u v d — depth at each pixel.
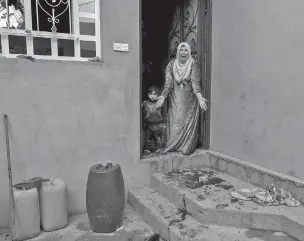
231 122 3.85
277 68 3.15
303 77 2.88
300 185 2.91
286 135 3.10
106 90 3.53
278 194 3.05
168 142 4.18
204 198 3.11
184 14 4.45
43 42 3.24
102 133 3.57
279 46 3.11
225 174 3.87
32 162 3.24
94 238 3.01
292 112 3.01
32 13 3.15
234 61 3.73
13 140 3.13
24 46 3.17
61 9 3.28
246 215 2.82
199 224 2.93
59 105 3.31
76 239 2.99
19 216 2.89
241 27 3.59
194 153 4.18
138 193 3.67
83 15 3.39
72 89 3.35
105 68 3.50
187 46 3.96
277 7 3.10
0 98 3.03
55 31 3.27
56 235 3.06
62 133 3.36
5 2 3.01
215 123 4.16
